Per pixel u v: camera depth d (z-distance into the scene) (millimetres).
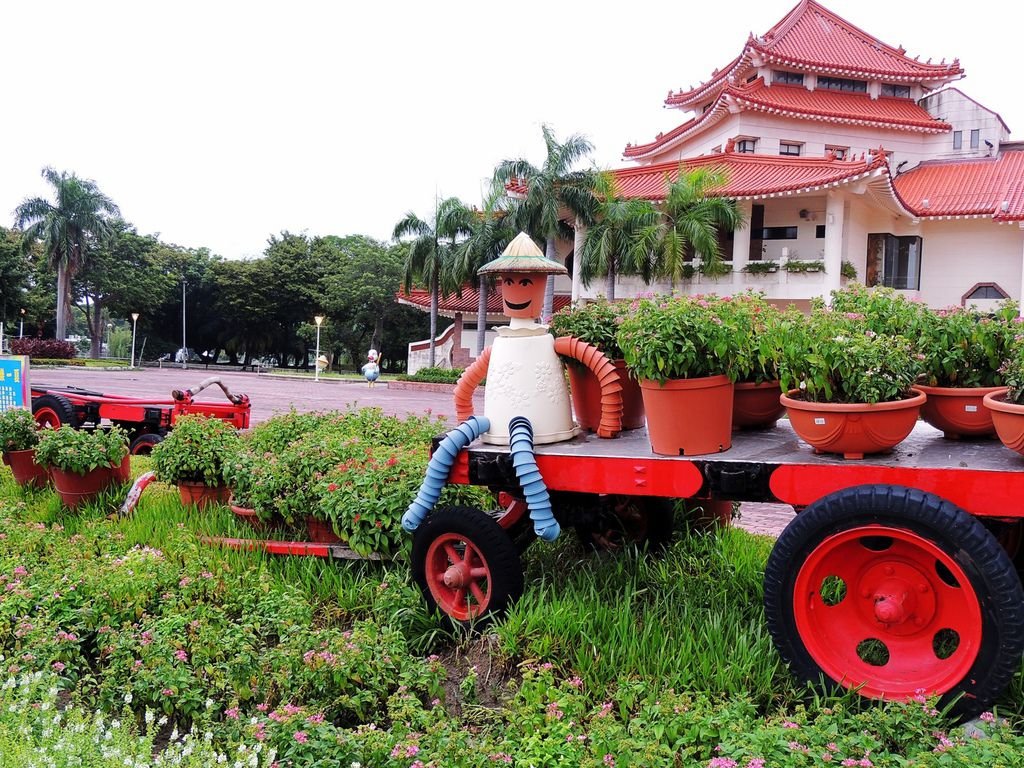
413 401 24953
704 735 3086
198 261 62344
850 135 33031
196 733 3355
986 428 4074
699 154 34625
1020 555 4125
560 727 3176
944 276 29922
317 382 36719
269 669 3912
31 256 54500
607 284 27141
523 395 4496
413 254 31578
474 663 4164
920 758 2748
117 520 6770
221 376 40531
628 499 5336
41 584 4707
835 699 3336
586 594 4531
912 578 3467
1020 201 27594
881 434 3596
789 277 26562
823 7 38094
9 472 9117
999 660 3076
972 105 33875
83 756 3051
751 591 4719
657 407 3980
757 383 4410
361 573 5242
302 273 57812
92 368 44188
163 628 4129
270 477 5945
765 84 33531
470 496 5547
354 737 3260
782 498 3662
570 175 25016
